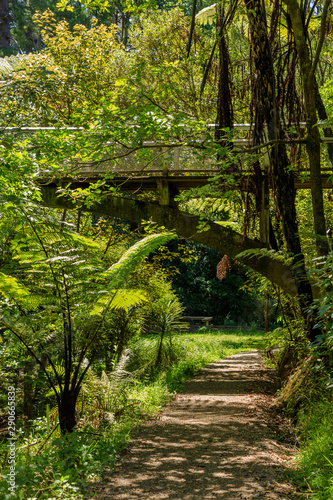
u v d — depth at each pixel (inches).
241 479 142.5
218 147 232.4
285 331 270.7
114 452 169.8
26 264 206.7
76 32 443.2
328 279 184.4
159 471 151.9
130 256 216.4
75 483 132.7
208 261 942.4
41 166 243.0
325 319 216.8
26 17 888.9
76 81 330.3
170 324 418.0
